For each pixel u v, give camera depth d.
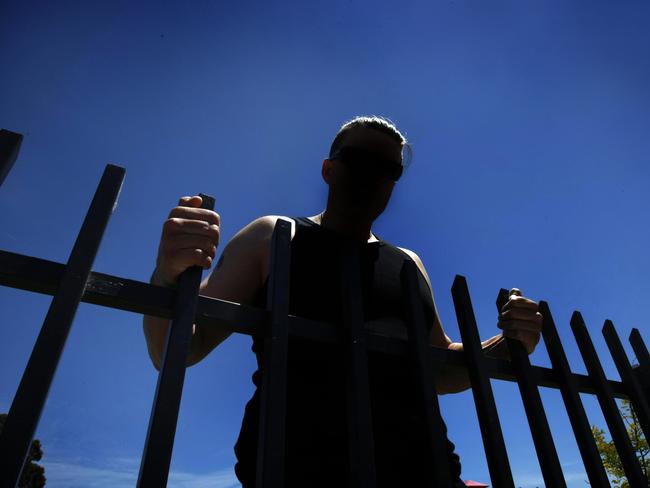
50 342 0.82
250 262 1.47
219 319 1.05
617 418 1.67
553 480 1.34
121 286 0.99
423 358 1.27
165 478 0.79
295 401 1.19
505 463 1.27
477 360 1.43
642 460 9.41
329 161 1.77
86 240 0.96
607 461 11.22
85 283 0.91
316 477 1.07
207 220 1.10
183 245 1.04
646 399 1.92
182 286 1.02
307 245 1.51
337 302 1.38
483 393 1.36
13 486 0.68
